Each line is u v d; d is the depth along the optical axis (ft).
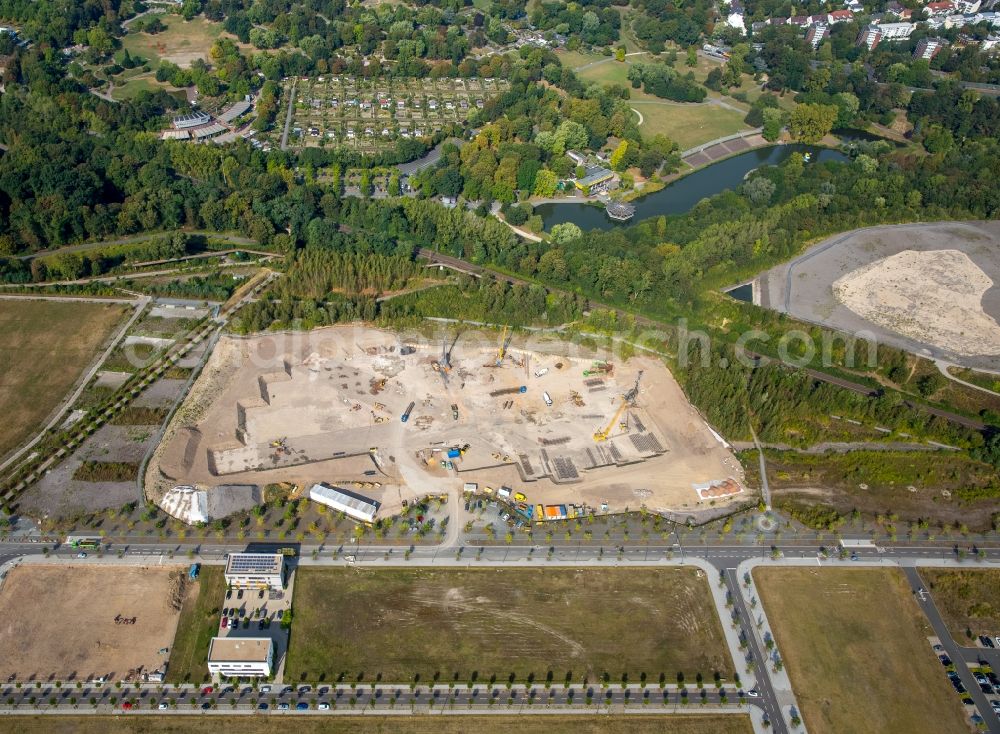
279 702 647.15
